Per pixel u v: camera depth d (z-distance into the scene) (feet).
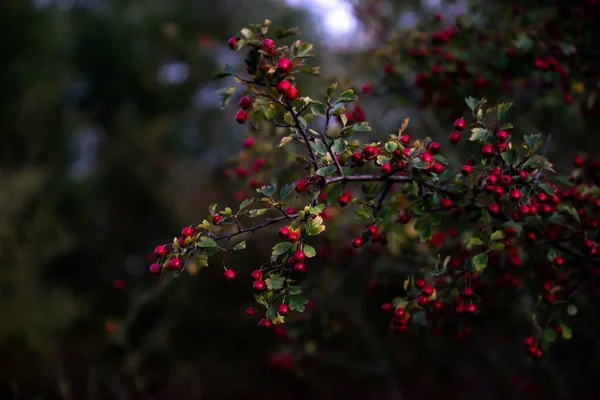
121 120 40.09
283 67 6.55
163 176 37.65
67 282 34.53
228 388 24.77
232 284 26.81
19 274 24.41
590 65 10.43
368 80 13.14
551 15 10.62
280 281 6.78
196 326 26.81
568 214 8.34
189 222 34.37
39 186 28.14
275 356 12.78
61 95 38.06
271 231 16.03
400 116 17.99
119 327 16.22
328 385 22.80
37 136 34.83
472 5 10.69
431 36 10.81
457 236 10.30
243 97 6.95
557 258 8.29
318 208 6.73
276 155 10.67
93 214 36.96
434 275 7.85
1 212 24.85
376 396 22.52
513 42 10.00
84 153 41.81
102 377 19.94
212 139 37.22
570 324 10.95
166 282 15.05
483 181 7.59
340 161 7.37
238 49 6.76
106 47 41.83
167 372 23.85
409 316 7.77
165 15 40.34
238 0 37.01
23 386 21.08
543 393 16.19
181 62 38.83
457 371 20.89
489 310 10.38
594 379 14.85
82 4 43.62
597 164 9.37
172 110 41.52
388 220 7.73
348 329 17.88
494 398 19.74
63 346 25.72
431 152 7.52
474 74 10.65
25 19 35.37
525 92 11.45
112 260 34.88
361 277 17.13
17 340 23.07
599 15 10.46
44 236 27.48
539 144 8.69
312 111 7.29
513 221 7.41
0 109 33.50
